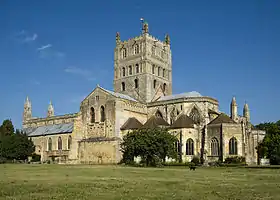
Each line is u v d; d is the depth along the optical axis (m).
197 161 114.81
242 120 129.25
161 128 119.31
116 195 35.09
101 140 134.12
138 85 153.38
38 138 160.62
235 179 54.94
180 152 121.94
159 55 160.25
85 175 61.50
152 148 104.25
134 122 134.75
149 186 43.25
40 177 55.91
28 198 32.78
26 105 193.62
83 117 144.50
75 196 34.19
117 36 163.88
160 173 67.62
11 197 33.28
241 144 115.69
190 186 43.62
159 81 157.75
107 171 72.44
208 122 129.75
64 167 91.06
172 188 41.34
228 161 111.75
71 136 144.38
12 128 176.88
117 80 160.62
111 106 135.50
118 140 130.25
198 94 148.25
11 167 88.88
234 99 142.25
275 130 120.06
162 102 143.88
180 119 128.88
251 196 35.16
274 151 108.06
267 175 63.59
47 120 173.25
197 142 123.31
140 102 145.75
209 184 46.28
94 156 135.12
